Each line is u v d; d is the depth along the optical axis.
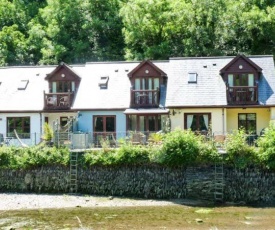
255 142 31.00
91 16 61.56
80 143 33.81
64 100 39.75
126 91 39.69
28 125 40.16
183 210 26.88
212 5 55.62
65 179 31.92
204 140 32.06
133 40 56.09
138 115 38.19
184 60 40.78
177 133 30.64
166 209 27.17
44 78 41.66
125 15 56.94
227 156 29.98
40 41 59.44
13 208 27.84
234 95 37.28
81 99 39.59
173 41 55.94
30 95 41.16
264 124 37.66
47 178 32.12
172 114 37.62
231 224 23.06
